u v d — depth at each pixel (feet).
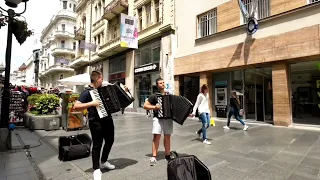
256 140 22.17
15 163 15.56
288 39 31.01
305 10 29.94
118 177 12.69
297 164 14.52
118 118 47.39
